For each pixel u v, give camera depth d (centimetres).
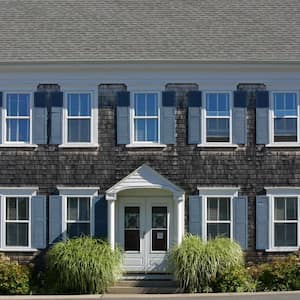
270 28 2836
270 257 2658
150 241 2673
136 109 2692
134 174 2633
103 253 2497
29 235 2677
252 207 2672
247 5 2972
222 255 2470
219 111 2688
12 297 2364
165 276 2652
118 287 2530
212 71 2680
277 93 2688
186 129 2681
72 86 2689
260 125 2675
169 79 2684
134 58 2662
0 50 2731
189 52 2694
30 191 2681
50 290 2480
